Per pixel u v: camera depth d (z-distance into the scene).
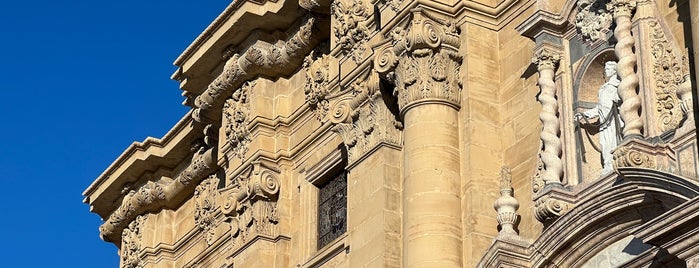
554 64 24.22
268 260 30.50
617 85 22.78
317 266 28.64
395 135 26.81
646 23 22.44
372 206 26.30
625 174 20.98
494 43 26.14
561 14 24.38
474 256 23.84
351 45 28.81
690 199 19.47
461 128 25.31
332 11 29.95
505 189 23.81
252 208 31.20
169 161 38.28
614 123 22.91
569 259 22.38
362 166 27.06
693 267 19.17
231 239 32.66
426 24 25.64
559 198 22.69
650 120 21.62
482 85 25.59
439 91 25.31
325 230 29.70
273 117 32.03
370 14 28.41
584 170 23.05
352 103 27.78
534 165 24.14
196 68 34.44
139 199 38.47
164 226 38.28
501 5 26.31
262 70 32.41
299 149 31.30
